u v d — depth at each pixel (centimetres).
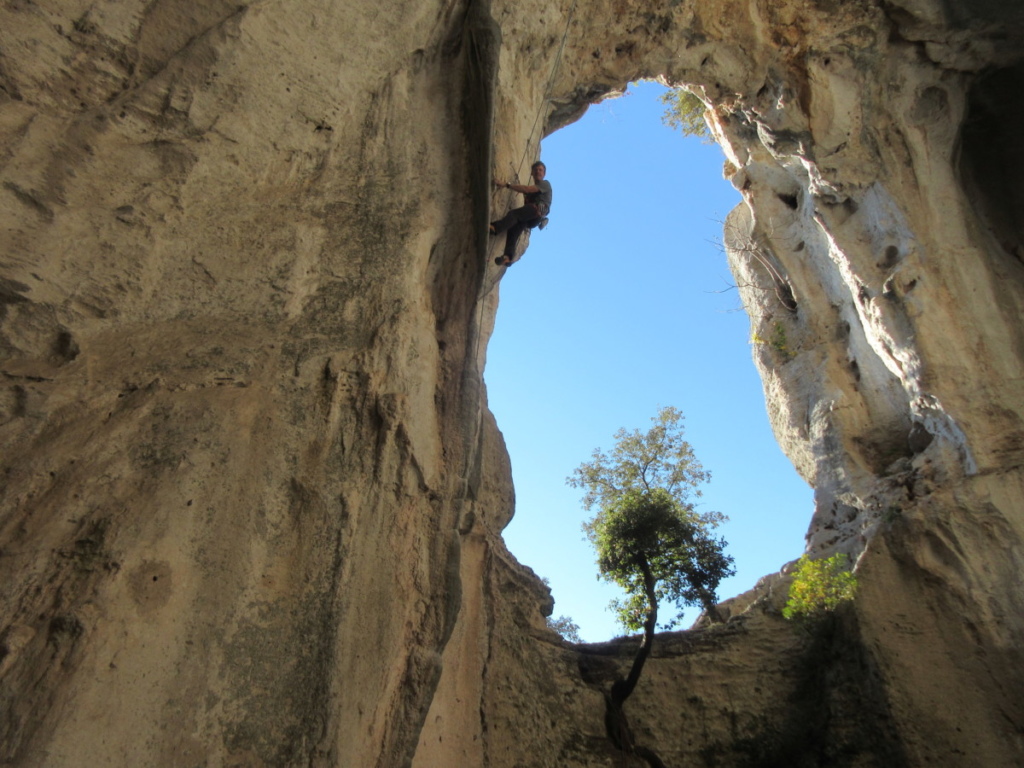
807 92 1494
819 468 1547
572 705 1182
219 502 617
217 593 584
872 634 1201
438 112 941
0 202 614
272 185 786
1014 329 1346
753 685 1255
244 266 734
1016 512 1213
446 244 892
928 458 1335
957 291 1358
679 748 1196
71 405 601
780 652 1288
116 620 526
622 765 1145
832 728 1159
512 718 1113
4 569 515
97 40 709
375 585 667
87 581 532
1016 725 1080
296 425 692
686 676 1259
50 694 484
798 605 1268
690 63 1506
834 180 1483
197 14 771
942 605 1202
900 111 1480
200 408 649
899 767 1091
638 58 1489
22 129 646
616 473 1463
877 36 1452
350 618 641
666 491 1400
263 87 795
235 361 690
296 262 762
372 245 818
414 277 824
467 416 820
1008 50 1434
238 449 648
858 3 1436
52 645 502
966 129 1547
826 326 1695
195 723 536
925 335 1330
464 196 919
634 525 1326
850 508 1449
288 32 827
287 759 569
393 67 916
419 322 809
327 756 583
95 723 489
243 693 568
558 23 1274
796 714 1226
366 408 732
